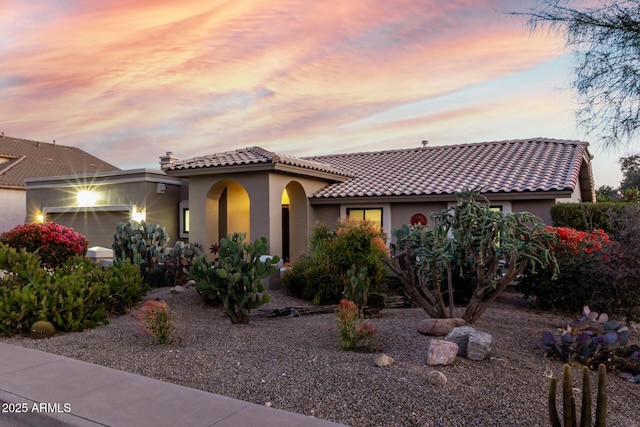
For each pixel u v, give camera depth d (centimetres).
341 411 481
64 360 671
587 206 1323
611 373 624
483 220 764
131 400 516
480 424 445
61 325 840
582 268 970
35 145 3834
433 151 2155
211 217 1714
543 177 1501
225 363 648
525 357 652
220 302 1104
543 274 1012
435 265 836
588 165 1848
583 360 635
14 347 743
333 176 1795
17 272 1020
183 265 1291
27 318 840
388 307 1109
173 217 1950
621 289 912
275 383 564
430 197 1554
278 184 1602
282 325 920
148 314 775
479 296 809
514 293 1322
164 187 1892
